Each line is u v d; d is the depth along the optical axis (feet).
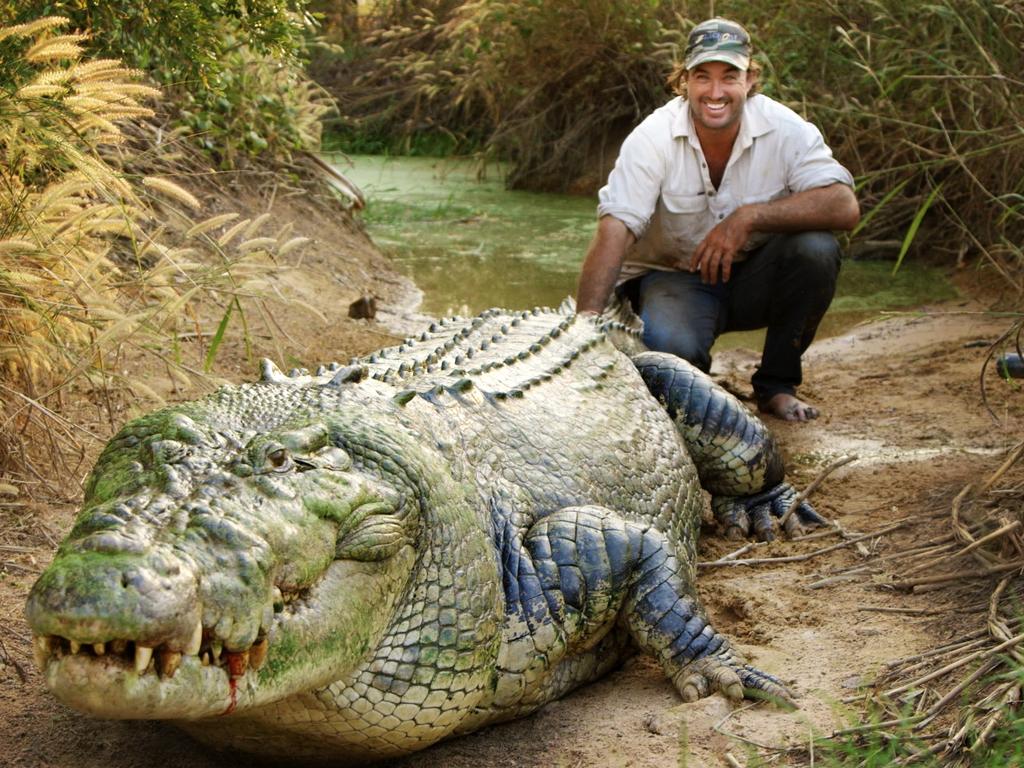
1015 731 9.64
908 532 15.15
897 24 31.30
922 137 32.12
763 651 12.27
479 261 34.60
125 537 7.87
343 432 10.15
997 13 27.73
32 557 14.02
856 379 23.75
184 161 29.09
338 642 9.23
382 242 37.45
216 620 8.05
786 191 21.08
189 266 17.21
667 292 21.63
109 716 7.84
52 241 15.64
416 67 57.21
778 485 17.24
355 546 9.46
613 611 11.82
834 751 9.91
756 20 38.29
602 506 12.96
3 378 16.07
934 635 12.17
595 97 49.42
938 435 19.62
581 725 11.18
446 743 10.95
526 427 12.90
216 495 8.68
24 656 11.97
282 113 33.22
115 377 16.31
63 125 15.29
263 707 9.48
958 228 33.12
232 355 22.30
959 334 26.00
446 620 10.32
